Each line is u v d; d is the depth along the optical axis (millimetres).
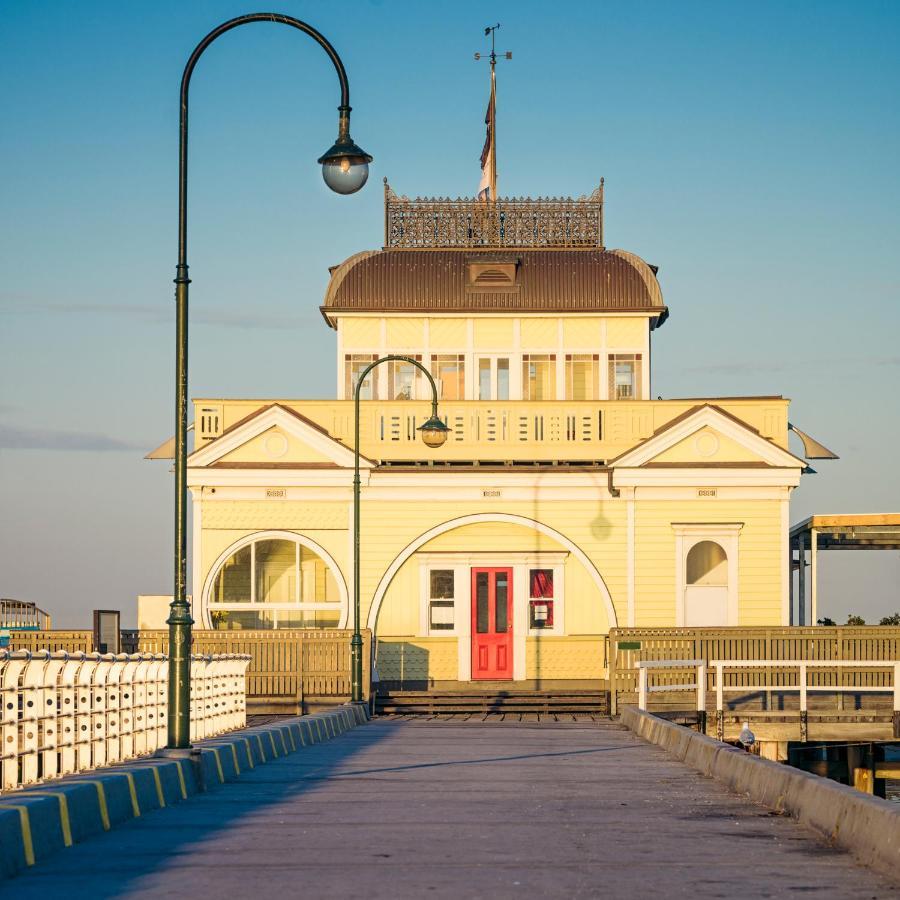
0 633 53125
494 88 59562
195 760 19844
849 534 46375
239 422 48031
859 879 12203
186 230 20688
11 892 11492
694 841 14648
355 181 22562
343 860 13320
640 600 47719
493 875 12422
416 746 30453
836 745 40344
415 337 52594
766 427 48312
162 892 11516
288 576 48625
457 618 48188
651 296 52281
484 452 48781
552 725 39438
